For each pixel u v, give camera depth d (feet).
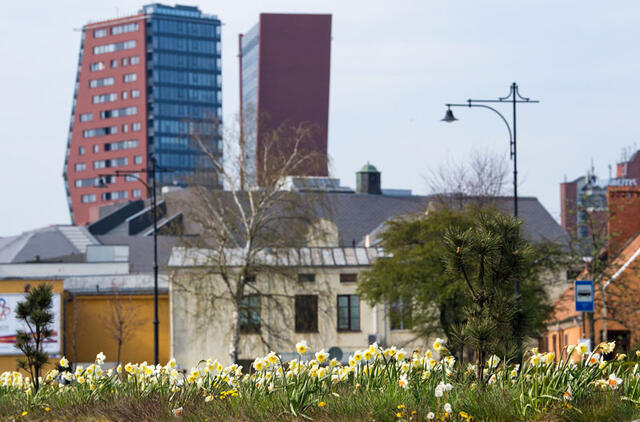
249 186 169.48
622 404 44.19
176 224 175.01
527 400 44.73
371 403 45.96
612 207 179.52
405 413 44.06
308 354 195.83
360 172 372.79
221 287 193.98
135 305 208.23
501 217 51.65
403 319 165.27
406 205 348.59
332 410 46.09
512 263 50.47
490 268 50.62
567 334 198.29
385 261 162.81
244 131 170.71
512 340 50.21
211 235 171.53
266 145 170.30
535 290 161.68
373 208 344.49
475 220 52.29
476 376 49.55
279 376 52.16
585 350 49.11
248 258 169.99
